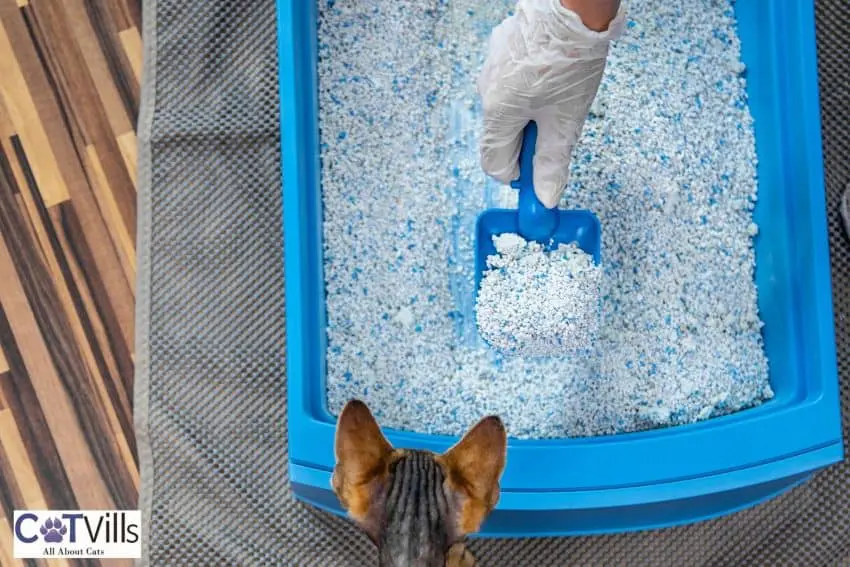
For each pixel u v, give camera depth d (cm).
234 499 137
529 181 123
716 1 142
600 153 137
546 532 126
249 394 139
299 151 126
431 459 86
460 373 134
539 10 99
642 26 140
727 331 135
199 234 142
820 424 119
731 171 138
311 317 127
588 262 127
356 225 137
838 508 134
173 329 140
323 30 141
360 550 135
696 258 136
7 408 146
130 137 148
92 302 147
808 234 124
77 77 149
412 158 139
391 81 140
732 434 117
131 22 149
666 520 125
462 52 141
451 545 83
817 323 121
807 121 124
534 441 121
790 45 128
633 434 122
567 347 129
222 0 145
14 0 150
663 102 138
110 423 146
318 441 119
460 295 136
